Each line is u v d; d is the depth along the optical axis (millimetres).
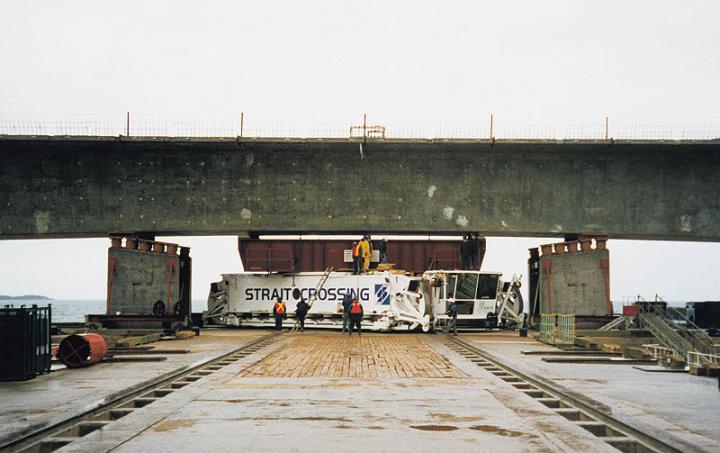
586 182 38562
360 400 14508
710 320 48906
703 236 38125
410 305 40406
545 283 40906
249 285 44031
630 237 39438
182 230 38594
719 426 12375
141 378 19062
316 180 38688
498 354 26688
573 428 11570
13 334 18516
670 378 19750
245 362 22469
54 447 11055
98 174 38219
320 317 42469
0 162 37562
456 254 45625
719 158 37844
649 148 37281
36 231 37750
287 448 10109
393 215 38719
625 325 37844
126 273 39000
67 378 19172
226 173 38594
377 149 38062
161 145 37531
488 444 10367
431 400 14523
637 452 11172
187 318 40844
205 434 11062
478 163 38750
